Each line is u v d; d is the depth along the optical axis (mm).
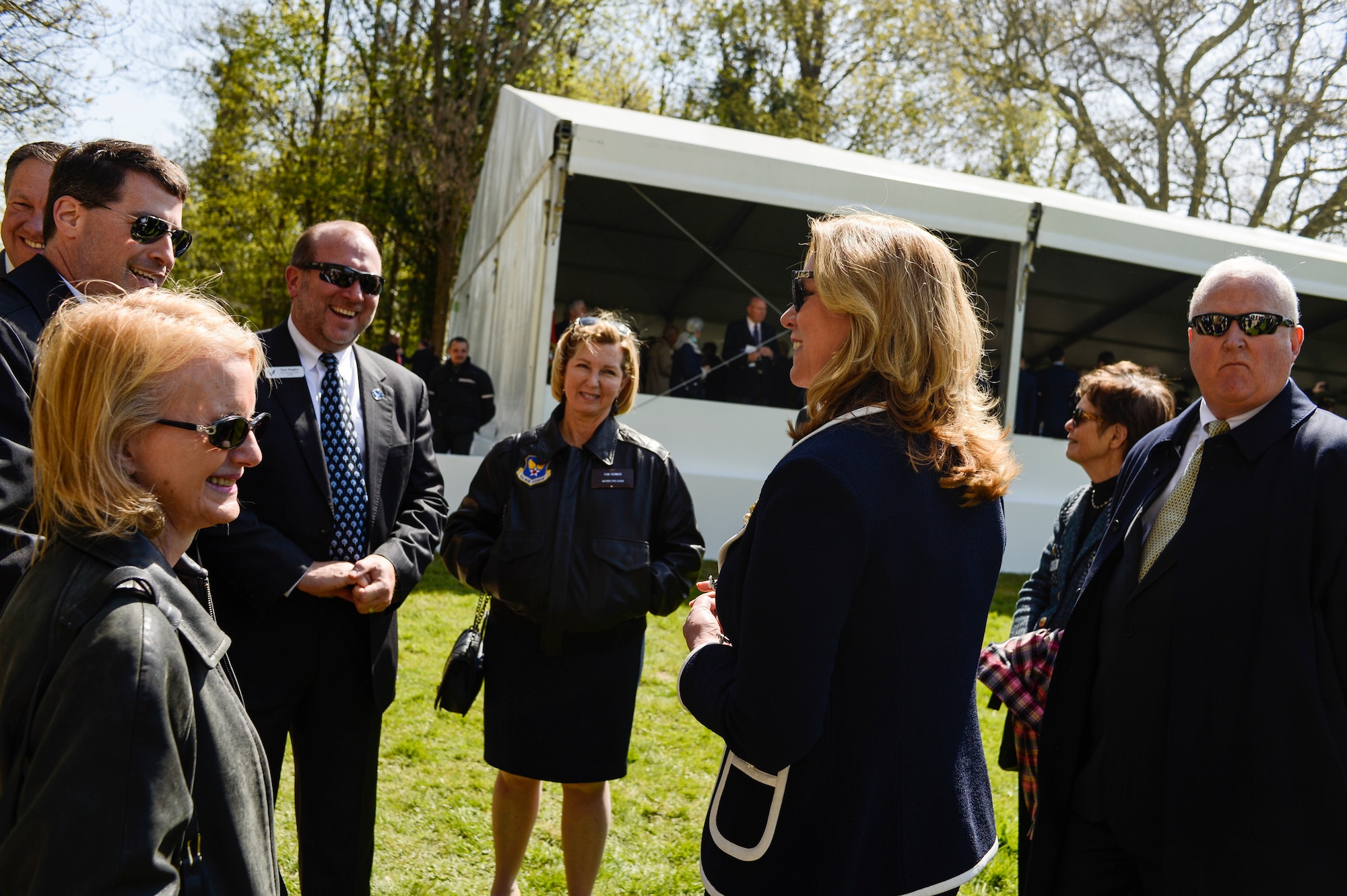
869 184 7789
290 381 2342
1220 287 1943
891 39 20172
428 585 6211
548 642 2531
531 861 3035
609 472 2643
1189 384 13836
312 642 2271
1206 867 1743
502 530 2602
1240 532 1823
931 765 1332
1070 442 2643
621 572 2537
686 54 22000
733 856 1358
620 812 3414
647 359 9812
